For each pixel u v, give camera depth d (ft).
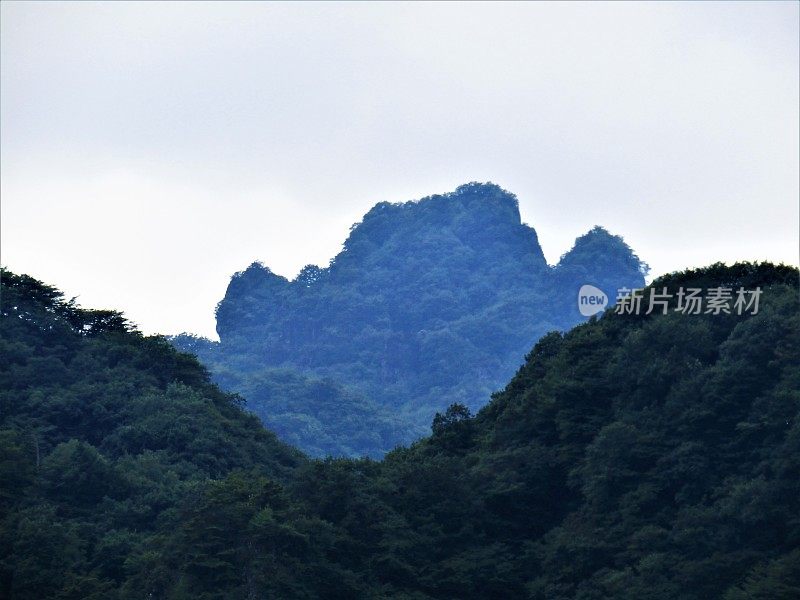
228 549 612.29
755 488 595.88
